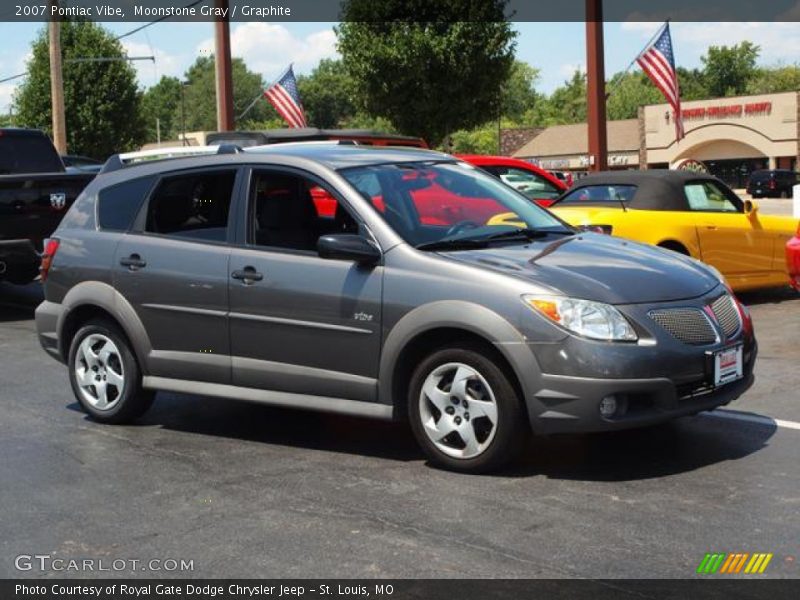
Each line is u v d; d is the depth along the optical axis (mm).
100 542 4605
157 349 6543
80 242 6934
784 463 5457
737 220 11141
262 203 6223
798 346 8883
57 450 6223
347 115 131625
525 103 140875
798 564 4098
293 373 5957
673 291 5391
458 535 4523
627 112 115062
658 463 5512
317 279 5840
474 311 5250
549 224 6480
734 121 67250
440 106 24250
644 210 10789
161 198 6672
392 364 5578
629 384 5039
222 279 6191
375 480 5395
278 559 4320
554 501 4938
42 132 14094
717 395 5410
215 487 5367
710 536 4418
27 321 12141
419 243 5691
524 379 5148
